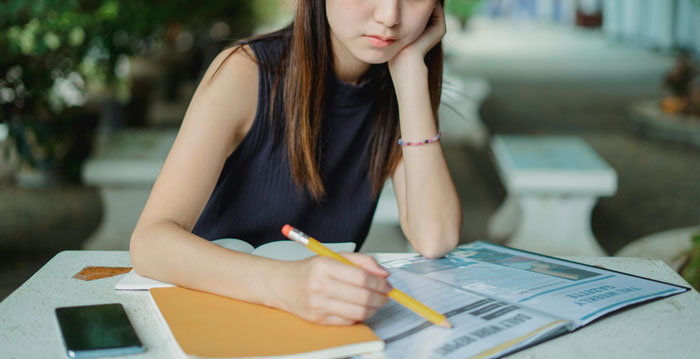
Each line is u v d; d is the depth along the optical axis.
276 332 0.78
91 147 4.47
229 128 1.09
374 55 1.05
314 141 1.18
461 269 1.05
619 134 6.50
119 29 4.25
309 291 0.79
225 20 8.56
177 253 0.93
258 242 1.24
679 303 0.91
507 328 0.80
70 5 3.70
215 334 0.77
